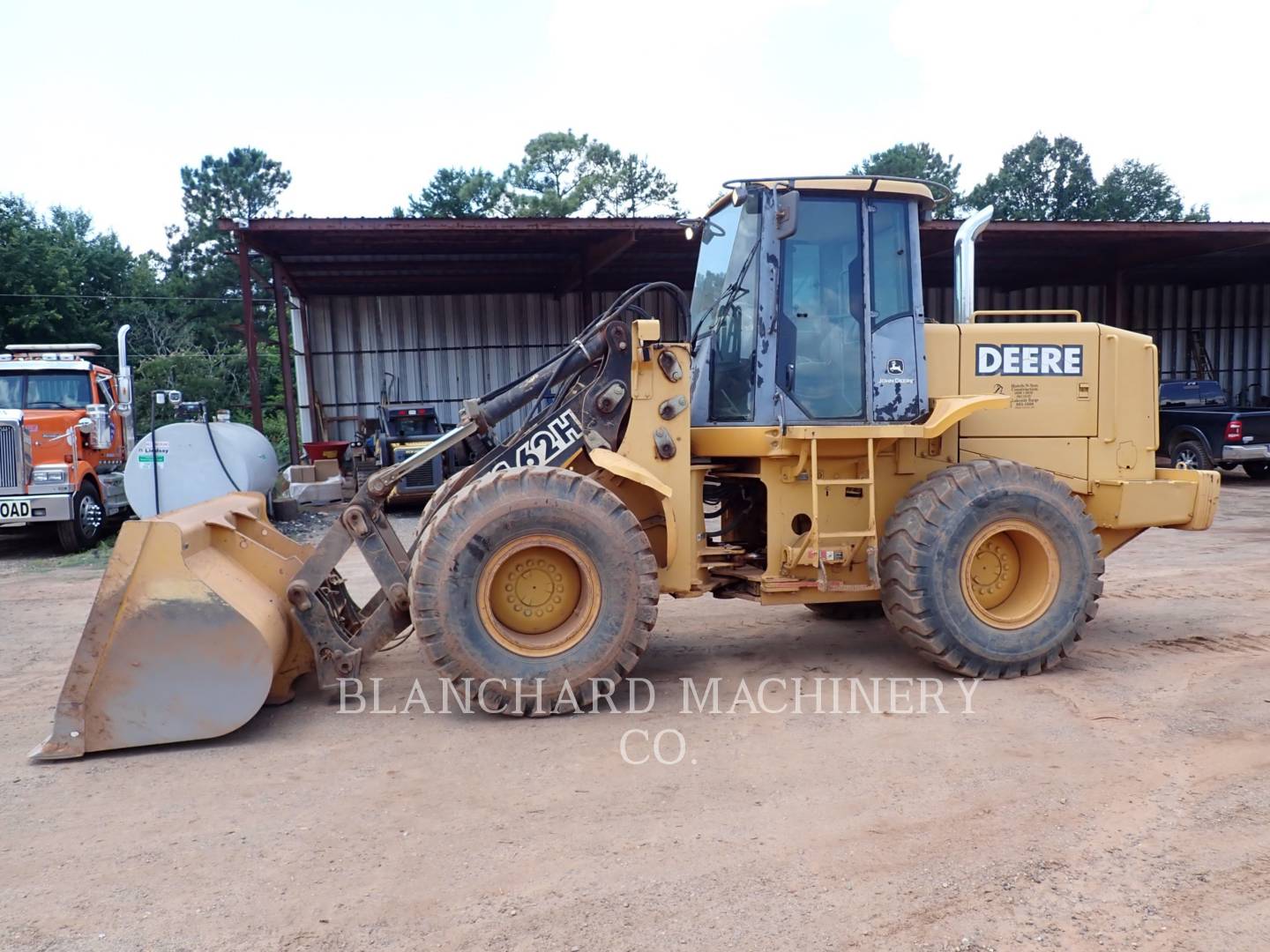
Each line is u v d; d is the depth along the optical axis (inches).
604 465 186.2
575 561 178.9
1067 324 219.0
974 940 102.7
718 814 134.5
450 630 171.6
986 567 202.8
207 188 2172.7
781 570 203.3
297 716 180.5
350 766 155.2
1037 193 2034.9
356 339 770.2
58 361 468.4
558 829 130.9
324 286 738.2
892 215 206.1
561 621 184.2
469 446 554.9
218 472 433.1
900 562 193.2
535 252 662.5
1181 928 104.2
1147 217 2059.5
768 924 106.3
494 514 172.7
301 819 135.5
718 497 232.5
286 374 642.8
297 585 181.8
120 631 161.8
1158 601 274.1
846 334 203.9
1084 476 218.1
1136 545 380.8
